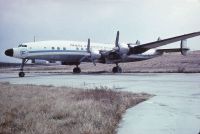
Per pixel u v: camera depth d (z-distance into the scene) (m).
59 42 33.97
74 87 17.23
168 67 56.97
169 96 13.53
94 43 37.22
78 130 7.04
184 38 31.36
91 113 8.67
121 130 7.43
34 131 6.95
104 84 19.83
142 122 8.27
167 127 7.65
